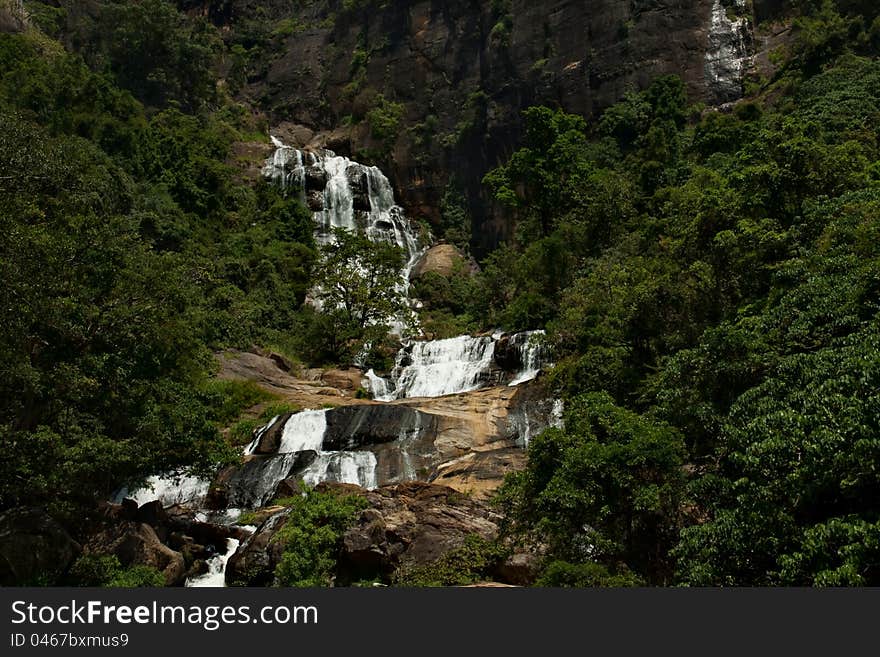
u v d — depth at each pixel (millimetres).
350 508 16594
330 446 25578
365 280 40062
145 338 17594
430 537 16016
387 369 36969
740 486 10141
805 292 13500
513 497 14508
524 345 32125
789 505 9883
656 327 20391
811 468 9078
